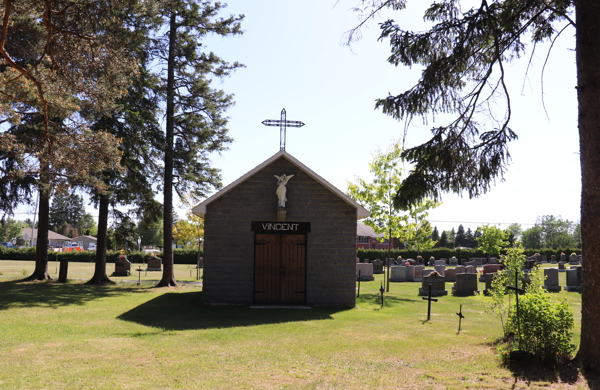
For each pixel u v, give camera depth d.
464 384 7.48
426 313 16.91
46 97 14.31
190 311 16.62
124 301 19.67
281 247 18.52
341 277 18.41
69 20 11.73
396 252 60.91
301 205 18.48
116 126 25.64
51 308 17.09
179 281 32.62
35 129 19.95
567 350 8.50
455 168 10.32
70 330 12.48
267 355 9.52
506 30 10.23
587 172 8.34
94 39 12.21
